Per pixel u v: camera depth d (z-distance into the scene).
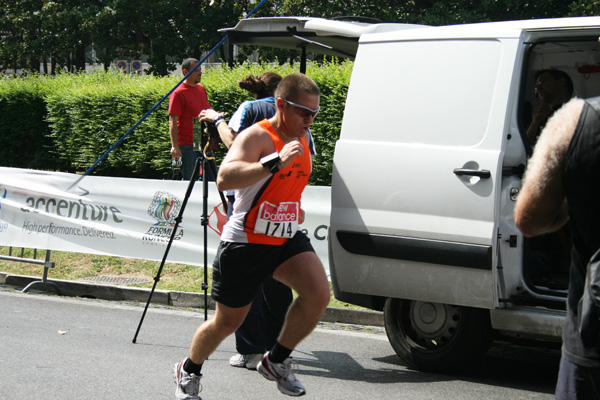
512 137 4.58
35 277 7.87
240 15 24.66
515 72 4.52
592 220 2.27
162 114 12.87
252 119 4.95
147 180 7.59
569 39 4.47
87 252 7.83
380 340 5.89
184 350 5.50
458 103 4.65
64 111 14.46
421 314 4.96
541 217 2.34
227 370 5.04
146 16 24.94
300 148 3.47
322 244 6.80
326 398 4.45
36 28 28.34
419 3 18.05
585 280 2.31
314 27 5.30
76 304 7.08
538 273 5.11
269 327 5.07
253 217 3.68
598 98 2.29
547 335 4.43
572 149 2.25
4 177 8.16
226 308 3.79
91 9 25.67
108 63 27.09
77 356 5.27
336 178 4.98
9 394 4.43
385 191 4.79
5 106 15.11
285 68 11.63
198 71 9.27
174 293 7.13
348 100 5.04
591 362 2.26
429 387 4.66
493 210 4.44
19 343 5.57
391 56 4.95
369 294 4.91
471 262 4.49
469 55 4.68
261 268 3.74
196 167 5.36
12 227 8.12
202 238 7.39
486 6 16.58
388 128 4.86
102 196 7.77
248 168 3.51
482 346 4.73
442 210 4.59
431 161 4.64
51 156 15.34
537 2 16.16
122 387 4.60
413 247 4.67
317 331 6.18
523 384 4.77
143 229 7.63
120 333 5.98
